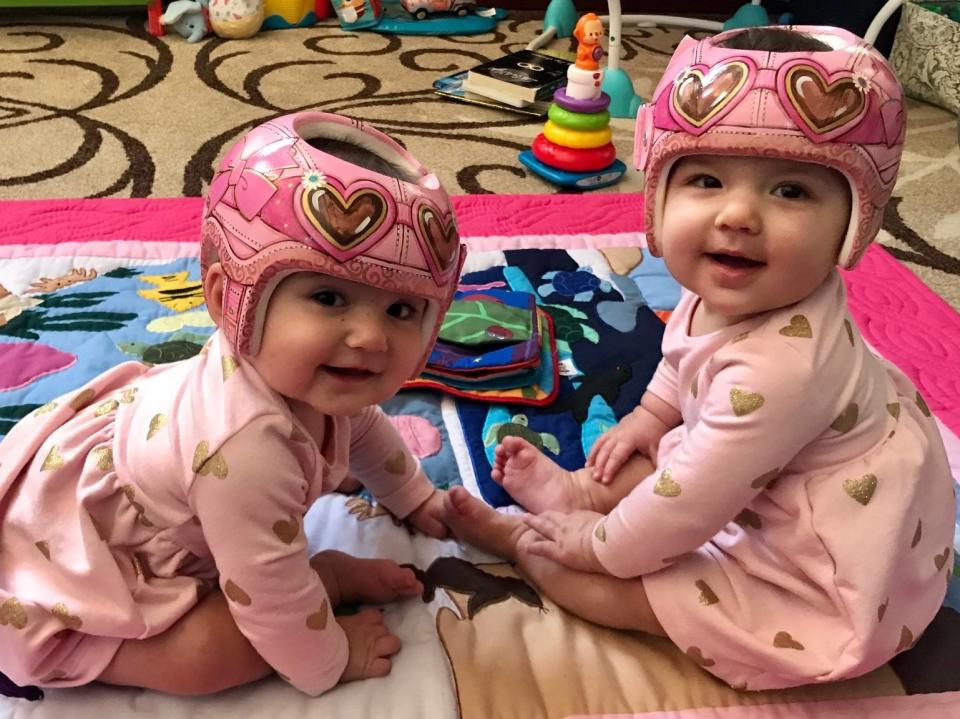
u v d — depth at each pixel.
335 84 2.11
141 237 1.29
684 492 0.69
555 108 1.68
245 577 0.63
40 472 0.68
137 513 0.66
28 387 0.98
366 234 0.56
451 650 0.75
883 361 0.79
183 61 2.19
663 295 1.25
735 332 0.73
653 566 0.74
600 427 1.01
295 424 0.64
